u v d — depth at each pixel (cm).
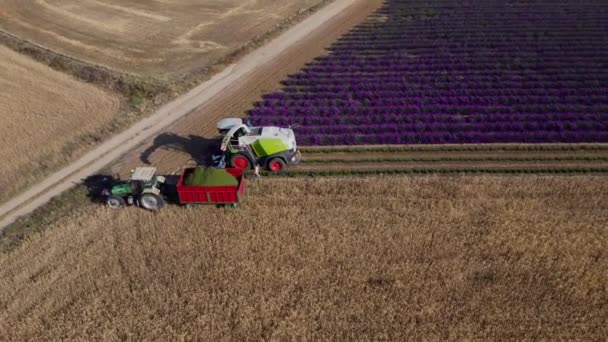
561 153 2798
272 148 2536
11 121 3127
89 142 2956
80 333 1789
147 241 2184
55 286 1984
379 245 2103
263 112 3234
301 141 2950
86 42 4384
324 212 2319
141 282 1983
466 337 1719
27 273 2052
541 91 3394
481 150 2852
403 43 4188
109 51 4209
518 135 2916
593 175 2592
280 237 2170
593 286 1895
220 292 1908
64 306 1905
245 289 1928
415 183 2512
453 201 2372
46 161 2767
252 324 1786
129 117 3197
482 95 3394
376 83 3566
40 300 1933
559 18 4625
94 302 1895
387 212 2306
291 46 4247
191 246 2142
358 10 5059
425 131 3028
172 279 1980
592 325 1750
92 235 2250
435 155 2812
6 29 4638
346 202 2394
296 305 1845
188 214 2327
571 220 2220
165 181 2466
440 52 4000
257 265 2039
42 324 1830
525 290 1884
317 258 2058
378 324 1777
